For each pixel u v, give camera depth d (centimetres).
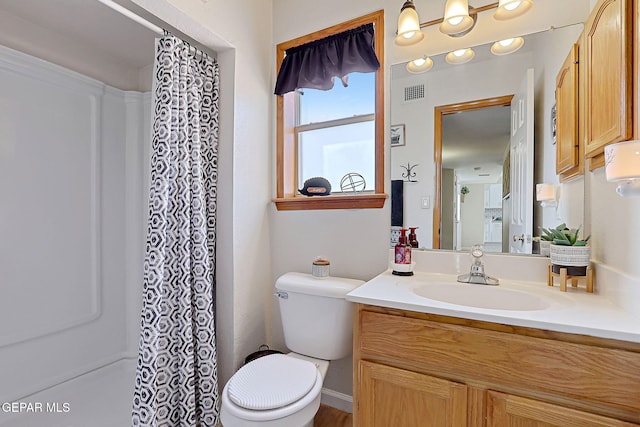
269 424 106
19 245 172
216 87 169
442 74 147
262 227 186
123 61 227
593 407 77
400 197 156
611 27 92
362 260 165
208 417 150
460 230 143
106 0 120
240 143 169
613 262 99
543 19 128
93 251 207
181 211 147
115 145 222
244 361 170
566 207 123
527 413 83
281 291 161
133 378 207
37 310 179
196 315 152
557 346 80
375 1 161
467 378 91
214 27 152
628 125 84
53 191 187
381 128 161
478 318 89
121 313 224
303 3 183
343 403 168
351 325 146
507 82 135
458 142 144
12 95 169
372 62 159
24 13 169
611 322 80
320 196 176
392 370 102
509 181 135
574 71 120
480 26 140
